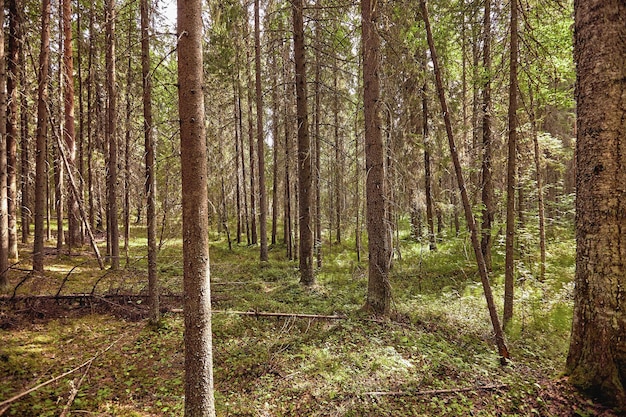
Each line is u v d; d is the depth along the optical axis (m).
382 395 4.57
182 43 3.67
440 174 10.36
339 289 10.23
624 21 3.67
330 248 18.23
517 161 10.88
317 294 9.62
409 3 6.57
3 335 6.38
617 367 3.71
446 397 4.48
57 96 12.02
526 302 7.71
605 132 3.74
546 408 3.93
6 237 8.83
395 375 5.04
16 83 11.31
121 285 9.38
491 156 10.64
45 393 4.73
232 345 6.33
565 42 8.66
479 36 9.32
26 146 15.23
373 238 7.54
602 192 3.78
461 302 8.32
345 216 14.95
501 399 4.29
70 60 12.91
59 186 13.43
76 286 9.66
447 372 5.09
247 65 15.58
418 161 10.09
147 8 6.31
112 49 11.68
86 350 6.10
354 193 13.18
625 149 3.69
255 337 6.70
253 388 4.93
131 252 16.78
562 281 8.89
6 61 11.18
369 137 7.51
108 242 14.71
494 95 9.77
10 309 7.38
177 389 5.01
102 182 18.80
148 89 6.39
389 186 8.30
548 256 11.13
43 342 6.27
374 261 7.54
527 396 4.21
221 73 13.60
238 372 5.37
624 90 3.68
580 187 4.02
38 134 10.18
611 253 3.75
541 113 11.28
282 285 10.82
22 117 14.70
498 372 5.05
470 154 11.18
